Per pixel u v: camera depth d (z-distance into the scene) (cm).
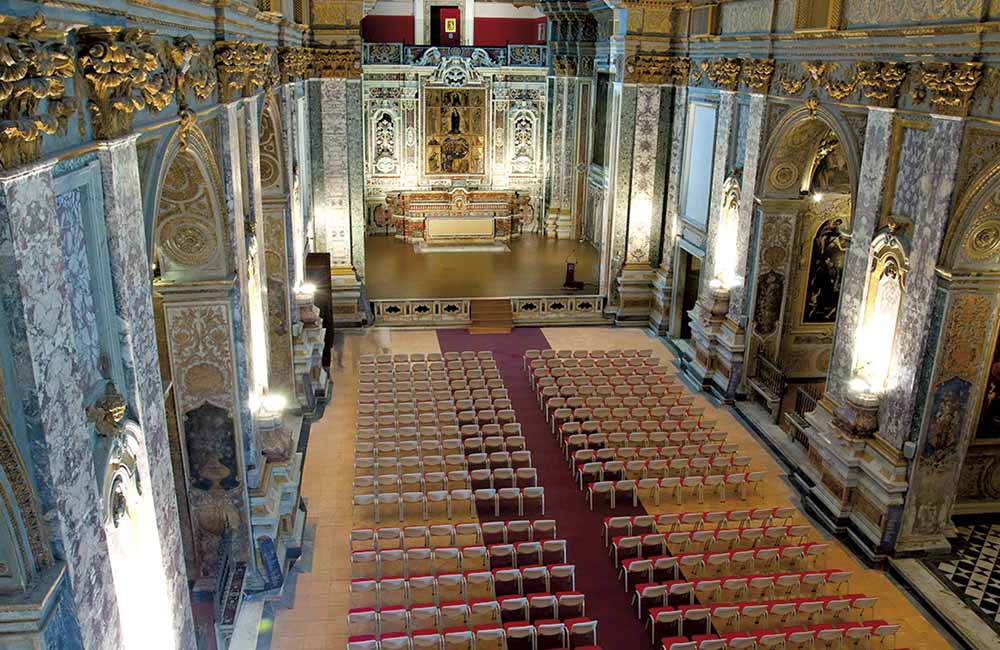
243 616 1120
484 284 2631
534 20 3375
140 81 593
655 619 1103
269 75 1341
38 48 447
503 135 3300
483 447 1545
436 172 3325
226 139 954
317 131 2238
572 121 3156
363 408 1703
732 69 1812
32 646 462
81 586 504
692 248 2122
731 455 1544
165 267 976
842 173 1730
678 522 1341
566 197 3266
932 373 1200
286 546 1266
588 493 1509
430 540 1350
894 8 1242
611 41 2319
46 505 473
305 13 1997
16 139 428
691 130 2136
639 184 2341
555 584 1239
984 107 1079
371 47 3123
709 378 1969
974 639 1113
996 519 1405
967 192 1123
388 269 2798
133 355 604
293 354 1705
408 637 1035
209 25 890
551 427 1770
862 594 1161
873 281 1320
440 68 3170
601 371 1942
